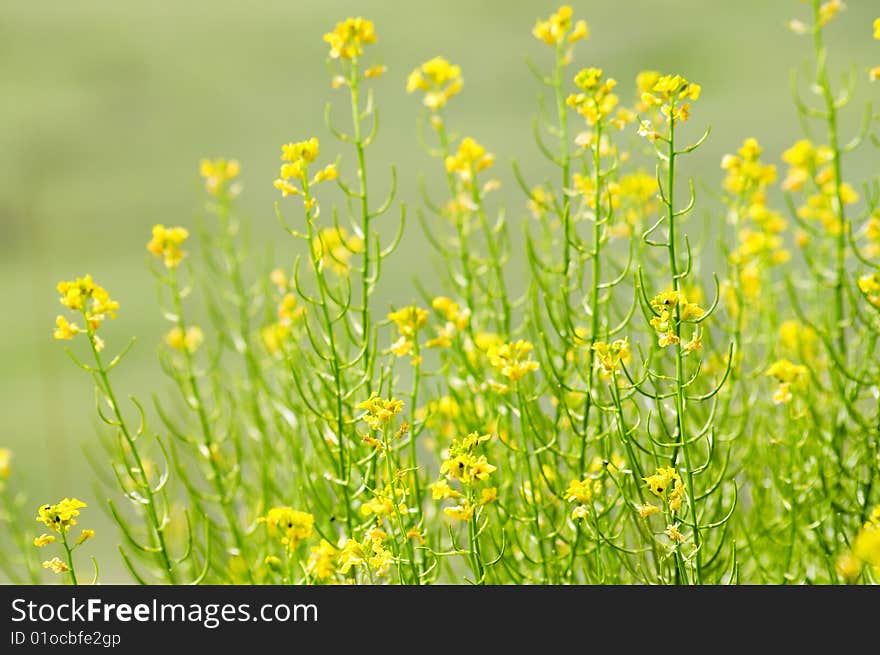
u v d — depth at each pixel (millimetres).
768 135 7949
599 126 3656
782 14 9773
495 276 3750
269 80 10328
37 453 5367
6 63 10141
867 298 3664
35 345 6590
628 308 3840
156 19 10820
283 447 3781
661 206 3779
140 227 8375
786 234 4020
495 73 9656
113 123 9812
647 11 10039
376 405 3605
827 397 3732
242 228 7496
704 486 3662
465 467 3580
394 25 10594
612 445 3680
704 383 3742
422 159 8523
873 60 8328
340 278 3795
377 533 3602
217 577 3709
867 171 6453
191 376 3756
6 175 8867
